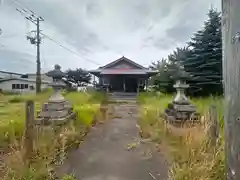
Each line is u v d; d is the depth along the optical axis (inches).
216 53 390.0
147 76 757.9
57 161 116.8
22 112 193.3
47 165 103.0
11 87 1038.4
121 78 800.9
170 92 447.2
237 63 34.9
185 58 422.0
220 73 381.4
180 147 122.6
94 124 242.2
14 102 336.8
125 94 643.5
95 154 134.2
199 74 390.6
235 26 35.2
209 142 104.5
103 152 138.6
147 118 239.3
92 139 173.8
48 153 115.1
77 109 242.1
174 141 139.7
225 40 40.0
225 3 39.9
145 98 442.0
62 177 98.1
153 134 176.9
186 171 88.8
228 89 38.8
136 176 101.3
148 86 673.6
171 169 100.1
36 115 169.6
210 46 401.4
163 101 327.0
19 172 87.8
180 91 192.9
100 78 812.6
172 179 93.4
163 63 495.5
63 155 124.6
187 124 156.3
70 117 186.9
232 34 36.3
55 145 126.4
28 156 103.8
